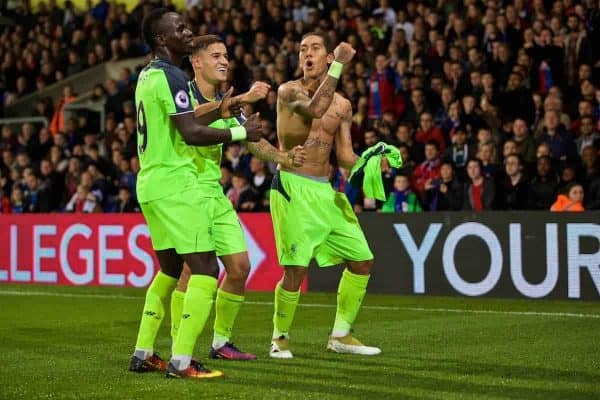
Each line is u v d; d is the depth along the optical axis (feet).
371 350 42.22
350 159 43.37
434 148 75.97
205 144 35.45
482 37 90.68
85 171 89.40
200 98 40.14
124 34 116.26
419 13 96.94
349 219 42.86
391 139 81.46
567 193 68.95
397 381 35.35
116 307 64.39
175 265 37.65
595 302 62.59
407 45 92.99
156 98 35.45
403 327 51.44
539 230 64.44
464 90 85.15
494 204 71.87
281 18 105.81
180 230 35.65
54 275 83.51
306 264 41.75
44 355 42.73
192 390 33.83
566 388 33.68
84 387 34.68
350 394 32.91
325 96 39.45
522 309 59.52
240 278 40.47
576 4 88.43
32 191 93.40
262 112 92.02
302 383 35.09
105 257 80.84
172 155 35.91
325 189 42.60
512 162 71.82
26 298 71.15
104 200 89.10
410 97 86.99
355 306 42.78
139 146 36.60
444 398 32.14
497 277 65.87
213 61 39.81
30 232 84.79
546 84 84.38
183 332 36.14
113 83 107.96
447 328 50.78
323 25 98.78
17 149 105.19
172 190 35.73
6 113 120.78
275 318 42.01
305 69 41.88
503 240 65.62
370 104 89.40
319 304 64.39
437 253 67.92
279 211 42.47
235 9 108.78
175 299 40.55
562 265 63.77
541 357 40.52
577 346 43.62
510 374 36.55
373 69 93.40
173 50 36.47
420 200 75.05
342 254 42.80
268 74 94.79
